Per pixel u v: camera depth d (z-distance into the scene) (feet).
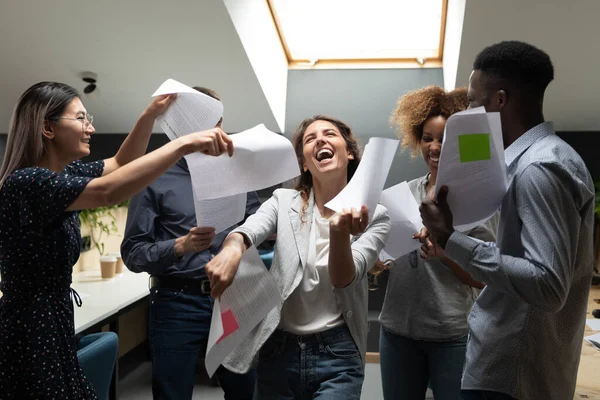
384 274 11.46
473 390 3.48
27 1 7.59
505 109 3.33
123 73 9.58
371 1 10.75
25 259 3.76
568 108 10.07
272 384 3.96
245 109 10.98
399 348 5.44
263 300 3.51
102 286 8.45
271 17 10.62
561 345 3.24
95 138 12.67
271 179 3.47
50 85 4.22
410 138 5.65
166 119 3.89
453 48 9.49
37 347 3.76
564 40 7.91
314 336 3.89
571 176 2.99
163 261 5.47
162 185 6.07
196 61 9.14
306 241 4.06
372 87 12.07
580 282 3.22
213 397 9.49
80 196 3.43
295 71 12.37
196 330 5.94
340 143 4.25
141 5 7.66
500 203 3.30
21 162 4.07
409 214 4.66
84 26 8.19
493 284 3.09
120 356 11.38
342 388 3.69
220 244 6.15
